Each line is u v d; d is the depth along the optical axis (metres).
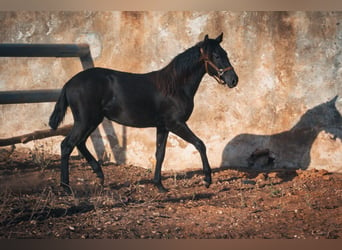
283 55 11.13
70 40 11.87
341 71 11.00
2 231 7.00
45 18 11.95
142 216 7.93
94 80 8.93
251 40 11.20
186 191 9.64
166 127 9.33
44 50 10.70
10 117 12.37
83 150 9.46
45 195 8.74
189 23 11.33
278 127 11.27
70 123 11.99
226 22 11.25
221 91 11.34
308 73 11.10
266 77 11.23
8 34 12.14
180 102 9.12
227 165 11.51
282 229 7.52
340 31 10.96
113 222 7.57
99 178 10.00
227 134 11.42
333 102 11.05
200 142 9.23
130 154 11.69
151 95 9.11
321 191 9.71
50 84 12.11
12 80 12.30
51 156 11.73
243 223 7.77
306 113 11.16
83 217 7.75
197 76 9.23
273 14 11.10
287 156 11.30
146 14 11.43
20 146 12.27
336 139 11.12
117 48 11.62
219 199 9.15
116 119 9.29
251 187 9.99
